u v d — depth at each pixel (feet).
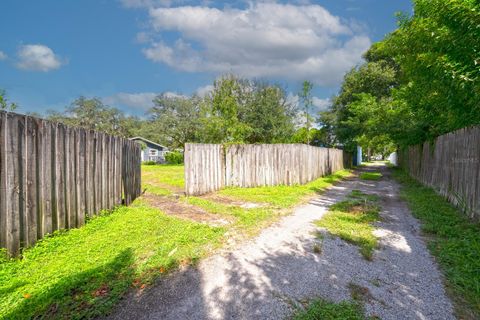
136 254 10.39
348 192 28.55
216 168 28.12
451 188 20.11
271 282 8.59
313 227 14.75
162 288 8.13
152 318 6.68
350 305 7.30
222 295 7.80
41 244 10.54
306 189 29.35
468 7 12.27
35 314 6.59
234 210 18.43
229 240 12.48
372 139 61.36
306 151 35.68
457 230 13.29
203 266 9.68
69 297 7.29
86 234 12.55
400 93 32.09
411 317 6.84
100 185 16.20
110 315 6.75
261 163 31.65
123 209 18.10
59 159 12.11
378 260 10.37
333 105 76.74
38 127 10.83
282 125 77.25
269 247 11.67
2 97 16.99
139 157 25.20
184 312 6.95
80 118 140.97
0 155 9.11
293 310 7.11
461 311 7.11
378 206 20.27
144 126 130.93
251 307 7.22
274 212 18.22
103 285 8.05
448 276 8.98
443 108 22.27
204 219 16.30
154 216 16.29
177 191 28.43
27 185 10.19
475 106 14.96
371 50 67.97
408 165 46.44
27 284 7.86
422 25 18.53
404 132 36.68
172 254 10.46
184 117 120.37
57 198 11.93
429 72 18.19
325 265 9.89
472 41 13.06
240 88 76.69
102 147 16.51
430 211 17.71
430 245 11.81
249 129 43.09
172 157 104.68
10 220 9.39
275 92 79.82
